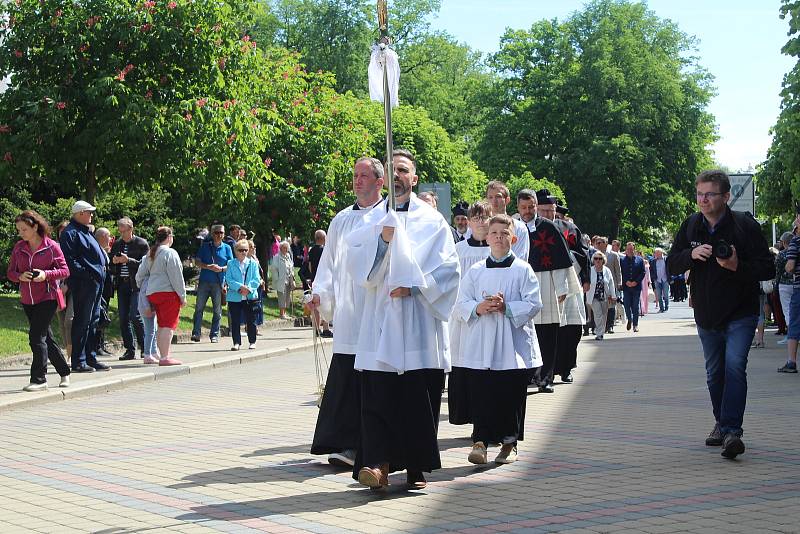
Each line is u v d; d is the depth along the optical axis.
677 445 9.21
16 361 16.56
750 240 8.80
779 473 7.88
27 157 21.06
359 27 63.22
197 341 21.98
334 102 35.31
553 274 13.42
